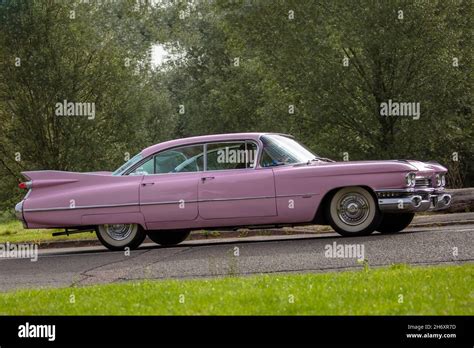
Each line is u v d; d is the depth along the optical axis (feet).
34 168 112.88
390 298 20.11
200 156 42.34
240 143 41.93
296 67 108.58
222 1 118.32
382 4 97.86
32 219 43.78
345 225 40.14
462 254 30.09
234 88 179.42
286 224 41.19
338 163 40.60
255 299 20.74
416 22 96.68
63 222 43.39
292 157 41.60
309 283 22.90
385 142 103.96
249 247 37.99
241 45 124.57
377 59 100.12
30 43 110.32
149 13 119.34
